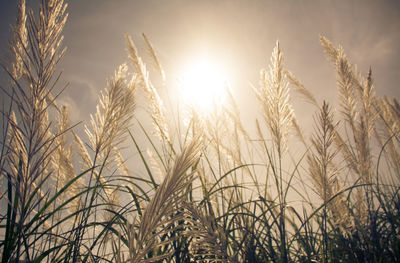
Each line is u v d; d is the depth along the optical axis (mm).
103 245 1157
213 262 907
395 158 1849
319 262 1200
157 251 959
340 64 1724
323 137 1268
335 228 1330
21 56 899
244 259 1057
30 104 865
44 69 872
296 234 1271
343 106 1649
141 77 1564
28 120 865
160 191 532
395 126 1899
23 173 874
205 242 706
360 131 1538
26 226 989
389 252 1214
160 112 1536
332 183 1318
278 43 1368
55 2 878
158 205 529
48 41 875
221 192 1355
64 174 1362
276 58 1362
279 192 1306
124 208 1130
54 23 879
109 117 1205
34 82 867
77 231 1071
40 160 885
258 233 1225
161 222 545
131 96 1231
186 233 668
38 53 867
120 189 1216
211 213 1088
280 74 1362
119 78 1231
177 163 545
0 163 874
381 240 1265
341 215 1245
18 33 913
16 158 888
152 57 1719
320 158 1275
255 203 1272
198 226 683
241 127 1720
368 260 1164
